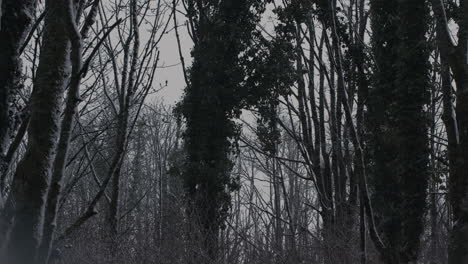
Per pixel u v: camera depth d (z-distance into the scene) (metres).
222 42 23.62
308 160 26.97
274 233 14.97
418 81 20.69
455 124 4.77
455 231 4.59
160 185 26.97
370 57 22.25
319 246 14.38
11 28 3.81
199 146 23.28
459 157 4.66
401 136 20.59
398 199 20.69
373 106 21.89
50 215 3.11
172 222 15.87
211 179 22.17
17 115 3.98
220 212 21.23
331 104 25.80
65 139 3.21
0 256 2.93
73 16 3.23
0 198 3.45
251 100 23.64
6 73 3.79
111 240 14.79
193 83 23.69
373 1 22.67
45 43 3.19
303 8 23.52
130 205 31.39
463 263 4.52
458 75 4.70
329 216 21.38
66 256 11.53
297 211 22.55
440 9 4.82
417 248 19.25
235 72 23.33
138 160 38.44
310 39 26.03
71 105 3.25
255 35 23.95
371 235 4.15
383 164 20.98
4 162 3.89
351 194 22.19
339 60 4.42
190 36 24.98
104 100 17.36
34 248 2.97
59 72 3.15
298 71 26.05
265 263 13.73
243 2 23.92
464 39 4.72
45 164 3.05
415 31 21.00
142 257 14.46
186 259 14.82
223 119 23.52
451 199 4.70
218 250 15.32
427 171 20.05
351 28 22.08
